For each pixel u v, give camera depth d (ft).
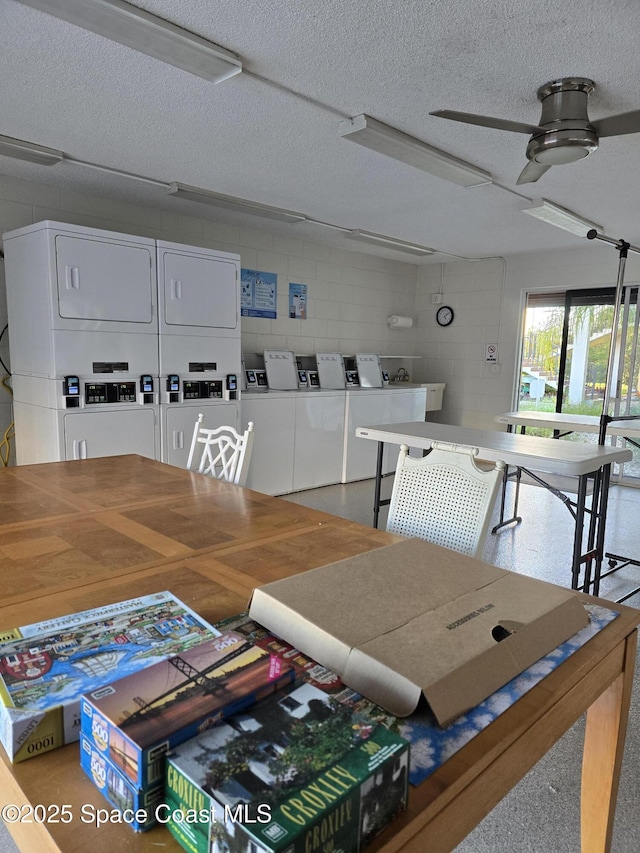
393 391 20.27
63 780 2.12
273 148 10.70
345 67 7.55
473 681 2.48
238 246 17.63
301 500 16.40
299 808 1.67
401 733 2.32
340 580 3.26
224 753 1.91
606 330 19.99
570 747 6.35
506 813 5.42
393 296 23.70
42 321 11.68
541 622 2.98
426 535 5.90
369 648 2.55
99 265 11.94
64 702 2.30
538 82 7.84
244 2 6.16
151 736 1.90
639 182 12.06
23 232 11.85
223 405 14.57
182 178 12.64
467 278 23.08
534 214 14.52
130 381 12.69
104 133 10.01
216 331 14.30
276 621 2.94
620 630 3.32
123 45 6.95
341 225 17.08
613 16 6.24
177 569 4.17
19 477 7.20
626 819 5.31
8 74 7.84
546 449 9.47
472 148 10.42
